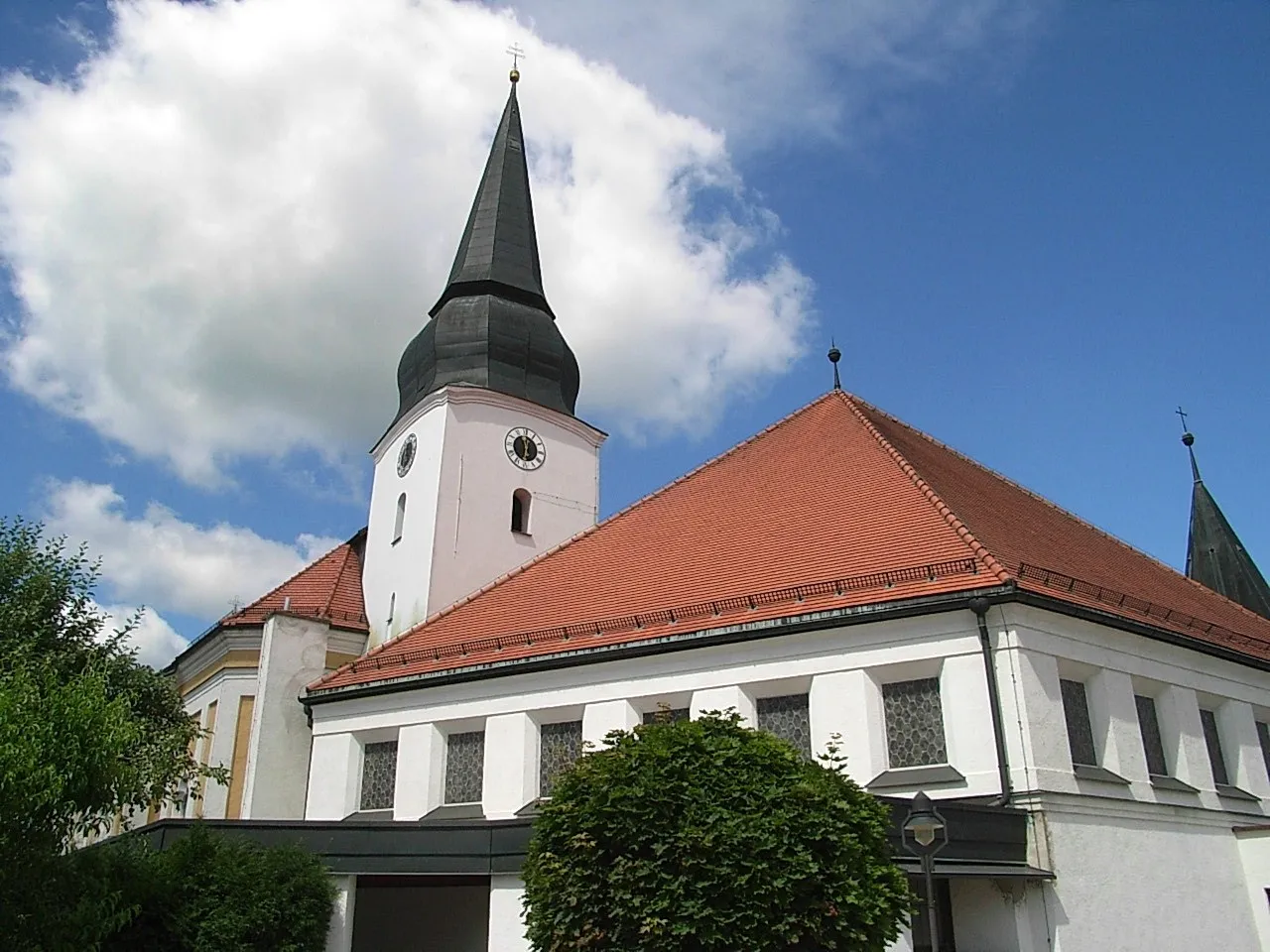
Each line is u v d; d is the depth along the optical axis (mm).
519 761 23531
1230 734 24906
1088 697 21438
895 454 25984
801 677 21062
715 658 21969
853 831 12781
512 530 38469
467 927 23969
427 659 26297
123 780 14055
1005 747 19000
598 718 22875
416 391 41594
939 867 17016
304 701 27453
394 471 40312
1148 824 20938
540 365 41562
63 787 13062
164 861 18062
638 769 13008
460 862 19500
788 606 21578
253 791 30078
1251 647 26562
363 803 26125
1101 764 20922
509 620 26641
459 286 42656
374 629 37406
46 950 13344
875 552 22266
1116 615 21828
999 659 19531
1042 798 18562
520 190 45406
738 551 24734
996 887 18359
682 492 29656
